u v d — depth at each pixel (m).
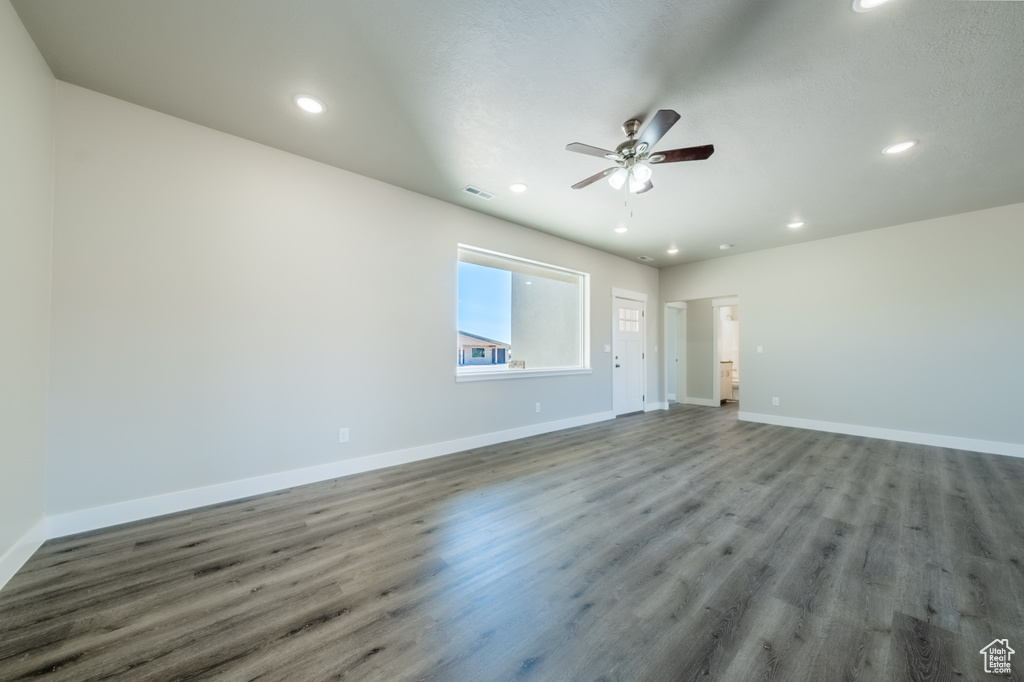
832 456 3.86
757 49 1.87
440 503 2.68
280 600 1.65
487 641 1.43
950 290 4.20
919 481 3.13
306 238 3.03
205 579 1.80
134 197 2.38
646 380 6.67
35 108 1.95
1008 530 2.29
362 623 1.52
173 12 1.71
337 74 2.10
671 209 3.99
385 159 3.02
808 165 3.02
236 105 2.38
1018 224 3.85
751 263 5.76
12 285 1.78
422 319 3.71
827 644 1.41
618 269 6.09
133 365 2.38
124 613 1.56
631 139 2.48
